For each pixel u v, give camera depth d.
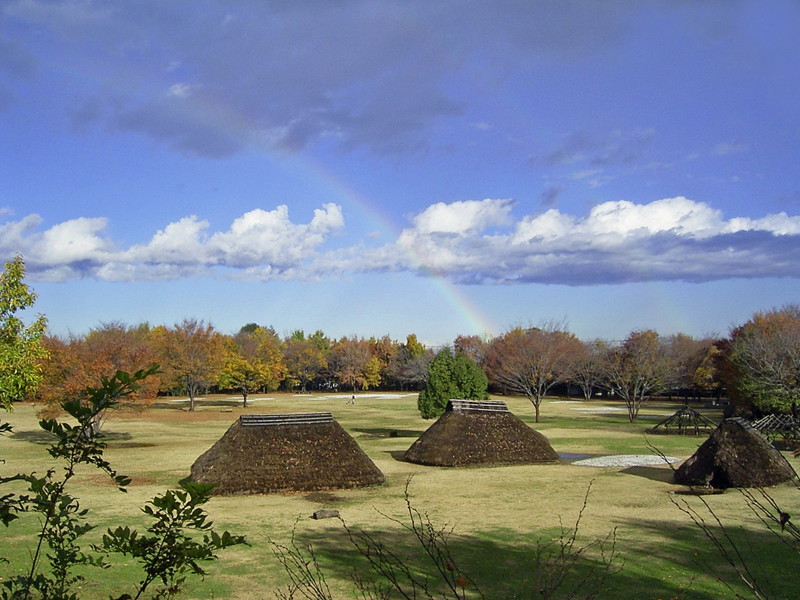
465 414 27.62
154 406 64.31
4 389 20.08
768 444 21.27
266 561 12.55
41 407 56.38
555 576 11.26
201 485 4.52
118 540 4.61
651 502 18.50
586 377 75.50
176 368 58.12
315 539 14.32
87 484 21.34
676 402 74.75
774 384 34.88
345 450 21.94
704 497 19.05
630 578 11.40
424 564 12.32
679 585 11.00
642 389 52.34
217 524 15.85
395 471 24.72
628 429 41.78
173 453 29.73
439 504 18.38
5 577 10.72
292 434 21.75
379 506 18.11
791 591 10.75
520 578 11.39
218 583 11.20
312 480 20.59
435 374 35.84
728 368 44.28
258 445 21.09
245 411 58.38
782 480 20.55
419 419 50.44
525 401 75.62
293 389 99.94
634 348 53.34
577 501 18.72
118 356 33.19
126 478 4.44
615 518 16.38
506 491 20.39
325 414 22.69
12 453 29.03
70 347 34.59
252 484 19.95
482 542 13.99
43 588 4.81
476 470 25.02
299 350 94.12
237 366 64.81
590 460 27.80
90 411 4.29
